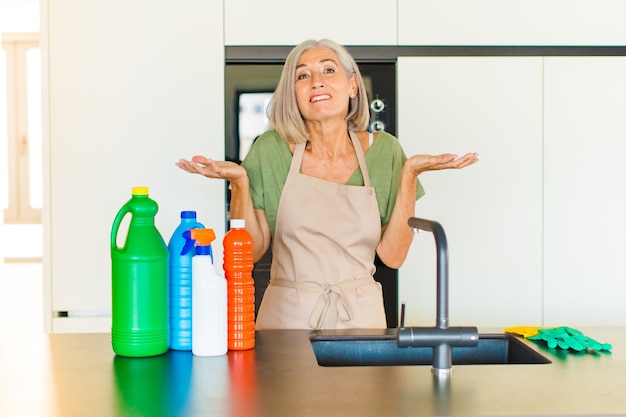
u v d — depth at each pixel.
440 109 2.65
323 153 2.00
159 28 2.57
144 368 1.32
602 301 2.71
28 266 4.38
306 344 1.53
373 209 1.95
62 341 1.58
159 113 2.58
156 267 1.41
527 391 1.16
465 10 2.65
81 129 2.56
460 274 2.68
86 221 2.57
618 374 1.27
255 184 2.00
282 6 2.60
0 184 3.94
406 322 2.66
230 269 1.46
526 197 2.68
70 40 2.55
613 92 2.69
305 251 1.92
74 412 1.05
